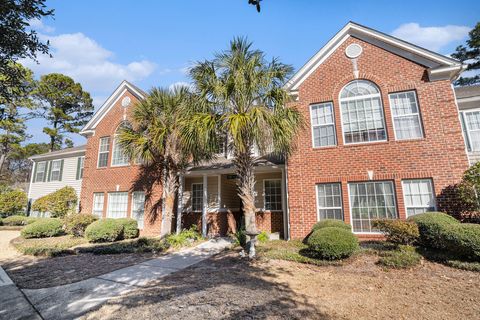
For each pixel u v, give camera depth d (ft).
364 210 32.04
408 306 14.75
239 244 33.55
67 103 116.57
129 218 44.04
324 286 18.19
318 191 34.45
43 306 15.52
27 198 69.87
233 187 49.78
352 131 34.14
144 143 38.45
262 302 15.39
